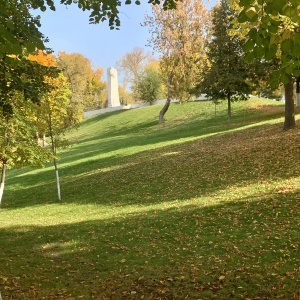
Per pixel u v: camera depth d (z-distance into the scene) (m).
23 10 6.93
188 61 41.06
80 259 9.39
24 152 14.05
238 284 6.87
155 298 6.63
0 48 3.65
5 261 9.50
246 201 12.23
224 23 30.03
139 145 31.38
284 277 6.90
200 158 20.27
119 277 7.88
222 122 35.12
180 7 39.72
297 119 24.28
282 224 9.81
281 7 2.94
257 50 3.41
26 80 10.39
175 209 13.09
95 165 26.67
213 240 9.60
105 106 90.81
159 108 54.59
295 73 4.05
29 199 21.38
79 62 69.44
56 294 6.97
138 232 11.23
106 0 6.66
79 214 15.70
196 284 7.11
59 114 19.34
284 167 15.05
